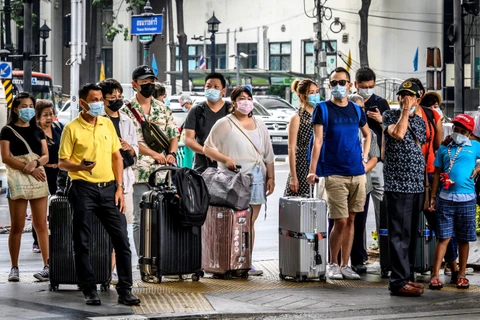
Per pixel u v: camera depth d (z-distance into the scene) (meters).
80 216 12.19
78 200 12.16
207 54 74.19
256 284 13.99
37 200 14.28
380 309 12.45
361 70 15.23
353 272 14.62
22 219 14.31
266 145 14.91
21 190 14.09
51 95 64.56
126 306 12.23
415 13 65.69
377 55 67.00
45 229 14.38
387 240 14.61
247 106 14.64
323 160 14.30
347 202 14.40
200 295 13.01
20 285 13.81
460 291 13.70
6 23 47.44
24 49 37.41
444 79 65.56
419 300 13.00
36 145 14.33
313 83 14.97
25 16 37.34
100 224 13.02
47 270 14.34
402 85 13.31
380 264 14.73
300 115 15.05
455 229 13.87
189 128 15.12
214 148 14.75
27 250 18.38
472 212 13.76
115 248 12.37
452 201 13.68
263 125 14.93
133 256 17.25
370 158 15.16
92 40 77.69
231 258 14.25
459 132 13.70
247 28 72.31
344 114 14.27
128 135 13.95
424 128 13.59
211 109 15.20
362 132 15.00
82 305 12.27
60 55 83.50
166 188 13.70
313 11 64.94
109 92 13.66
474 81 65.06
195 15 74.56
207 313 11.82
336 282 14.30
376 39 67.00
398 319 11.79
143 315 11.68
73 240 12.34
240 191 14.20
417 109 13.94
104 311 11.93
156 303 12.45
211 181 14.34
